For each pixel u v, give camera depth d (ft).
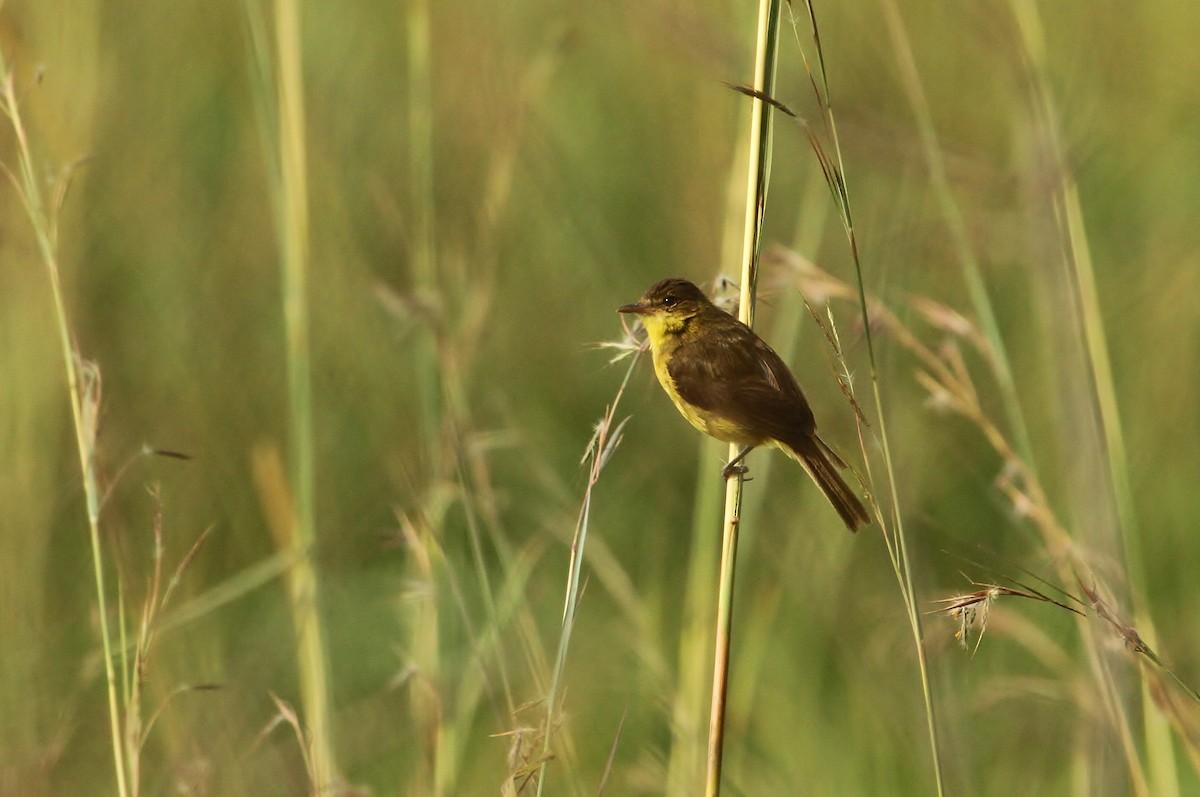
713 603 34.91
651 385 42.91
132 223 42.73
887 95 42.52
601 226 44.55
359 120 45.62
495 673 31.22
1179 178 49.19
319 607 30.94
